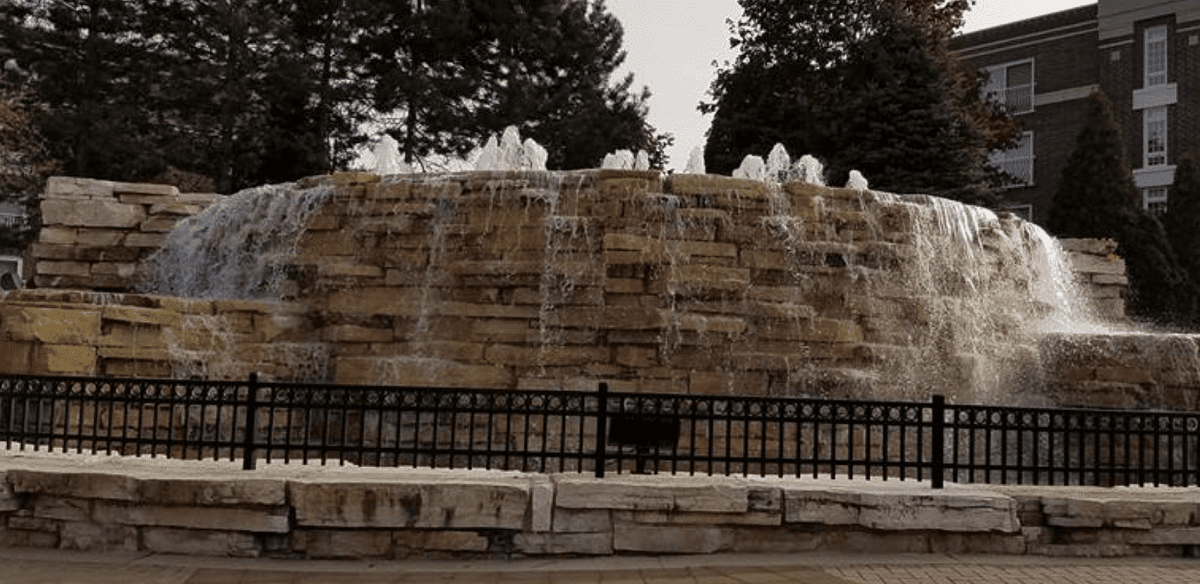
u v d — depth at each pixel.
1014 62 42.22
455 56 34.72
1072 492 6.95
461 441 12.03
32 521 6.54
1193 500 6.75
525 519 6.42
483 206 14.10
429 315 13.70
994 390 14.88
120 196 18.30
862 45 29.03
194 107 30.44
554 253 13.64
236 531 6.32
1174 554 6.66
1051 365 15.39
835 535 6.59
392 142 31.11
